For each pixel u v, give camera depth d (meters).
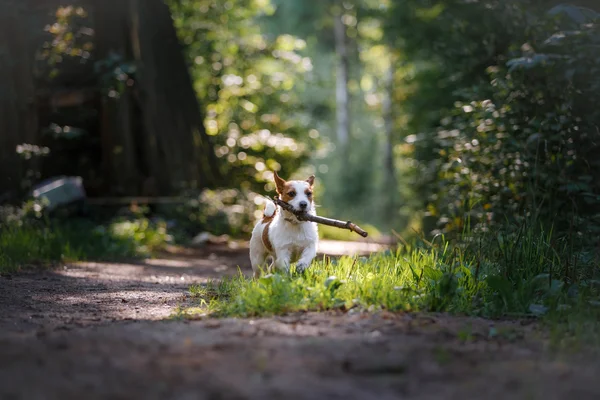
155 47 18.02
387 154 35.41
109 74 16.69
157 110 17.77
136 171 17.73
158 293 7.93
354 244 18.86
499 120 10.29
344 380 4.05
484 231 8.79
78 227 14.19
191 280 9.54
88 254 12.27
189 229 17.06
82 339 5.04
